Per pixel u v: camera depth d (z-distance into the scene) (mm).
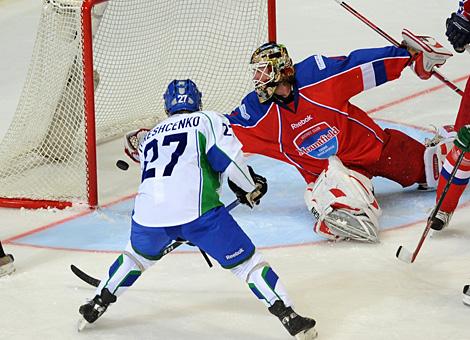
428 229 13961
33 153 19266
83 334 12938
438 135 17344
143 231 12320
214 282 14422
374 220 15266
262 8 22016
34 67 18578
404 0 33281
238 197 12617
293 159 16453
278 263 14883
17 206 18016
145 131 15180
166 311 13523
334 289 13789
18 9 35156
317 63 15695
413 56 15750
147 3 23031
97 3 17312
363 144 16281
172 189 12164
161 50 23188
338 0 16891
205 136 12336
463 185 14812
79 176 18672
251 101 16094
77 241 16453
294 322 11938
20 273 15141
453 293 13445
